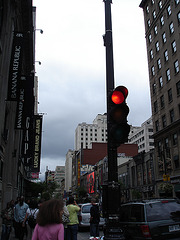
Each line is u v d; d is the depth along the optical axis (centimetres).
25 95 1866
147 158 3903
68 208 768
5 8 1455
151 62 4056
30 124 2584
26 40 2236
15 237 1173
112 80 522
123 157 5991
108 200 448
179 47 3200
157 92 3753
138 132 11500
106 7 565
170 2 3469
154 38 3966
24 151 2853
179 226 622
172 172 3128
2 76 1397
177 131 3078
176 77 3238
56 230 287
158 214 633
